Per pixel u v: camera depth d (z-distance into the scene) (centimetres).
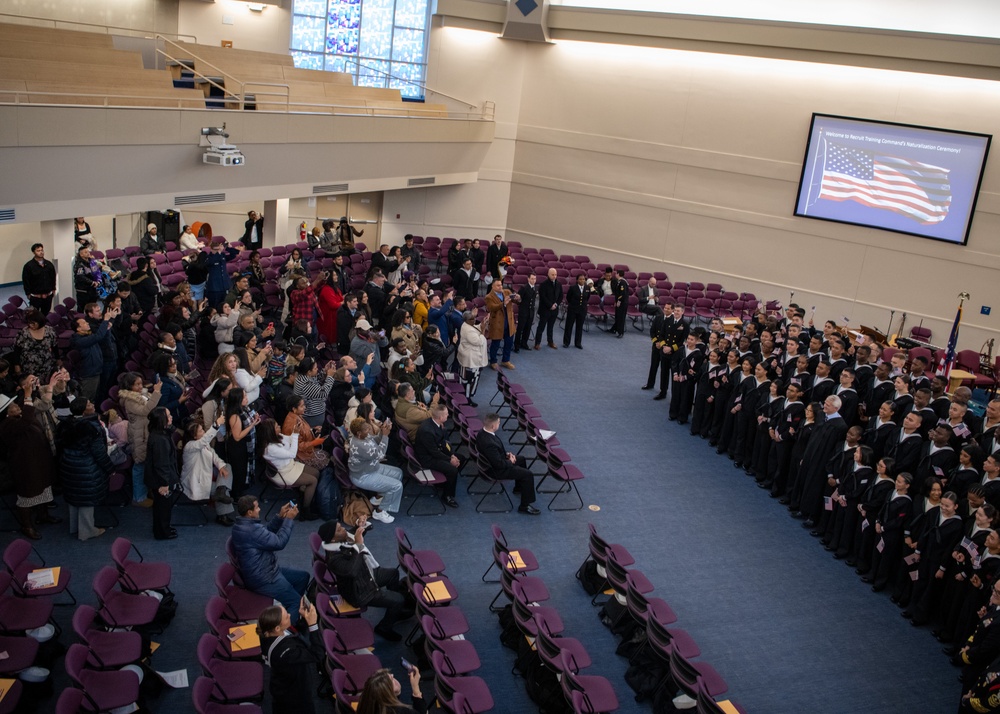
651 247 2166
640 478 1230
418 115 2028
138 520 940
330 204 2217
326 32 2186
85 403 849
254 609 740
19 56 1473
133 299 1234
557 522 1075
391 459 1125
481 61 2205
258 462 1011
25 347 1029
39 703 671
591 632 866
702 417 1392
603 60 2127
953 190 1764
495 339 1574
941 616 930
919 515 959
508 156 2280
